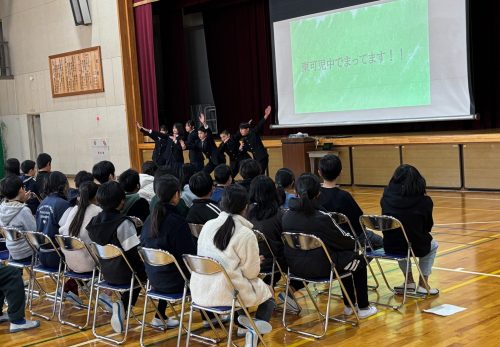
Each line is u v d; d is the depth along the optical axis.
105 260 4.38
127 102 15.62
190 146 11.03
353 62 12.16
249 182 5.45
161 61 17.14
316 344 4.08
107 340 4.48
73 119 17.52
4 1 19.41
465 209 8.55
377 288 5.21
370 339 4.09
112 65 15.94
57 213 5.14
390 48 11.52
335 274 4.19
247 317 3.86
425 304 4.68
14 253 5.34
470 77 10.51
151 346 4.30
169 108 17.23
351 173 11.57
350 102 12.31
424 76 11.09
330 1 12.40
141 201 5.11
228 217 3.68
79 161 17.55
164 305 4.64
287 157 11.79
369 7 11.75
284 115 13.65
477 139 9.81
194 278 3.77
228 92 16.56
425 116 11.15
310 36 12.85
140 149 15.59
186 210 4.85
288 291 4.71
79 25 16.61
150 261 3.97
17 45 19.27
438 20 10.80
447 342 3.91
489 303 4.59
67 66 17.36
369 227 4.64
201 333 4.46
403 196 4.60
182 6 16.05
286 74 13.46
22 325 4.81
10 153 20.22
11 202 5.41
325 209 4.71
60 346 4.43
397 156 10.88
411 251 4.64
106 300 4.79
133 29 15.42
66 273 4.85
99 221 4.39
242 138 10.40
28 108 19.22
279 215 4.50
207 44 16.80
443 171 10.33
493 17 11.35
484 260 5.82
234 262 3.62
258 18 15.55
